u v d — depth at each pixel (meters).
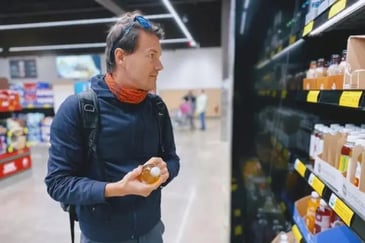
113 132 0.94
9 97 4.75
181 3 8.12
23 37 11.79
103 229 0.99
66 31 11.39
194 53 15.55
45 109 8.26
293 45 1.76
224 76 7.84
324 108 1.75
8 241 2.68
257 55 2.26
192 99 13.38
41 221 3.07
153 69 0.91
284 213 2.11
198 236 2.70
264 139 2.35
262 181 2.33
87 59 14.09
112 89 0.95
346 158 0.95
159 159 0.92
